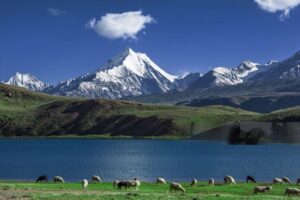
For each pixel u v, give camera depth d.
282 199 48.78
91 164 155.00
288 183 83.56
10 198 47.47
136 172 126.88
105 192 59.62
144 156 193.62
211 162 159.88
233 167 140.88
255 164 150.75
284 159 169.25
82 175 119.12
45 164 155.62
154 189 70.50
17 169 137.12
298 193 59.88
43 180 91.81
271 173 122.38
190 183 86.19
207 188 72.62
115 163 158.50
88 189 68.38
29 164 156.00
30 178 110.06
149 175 118.50
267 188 65.38
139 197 48.47
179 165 149.38
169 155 198.88
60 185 76.81
